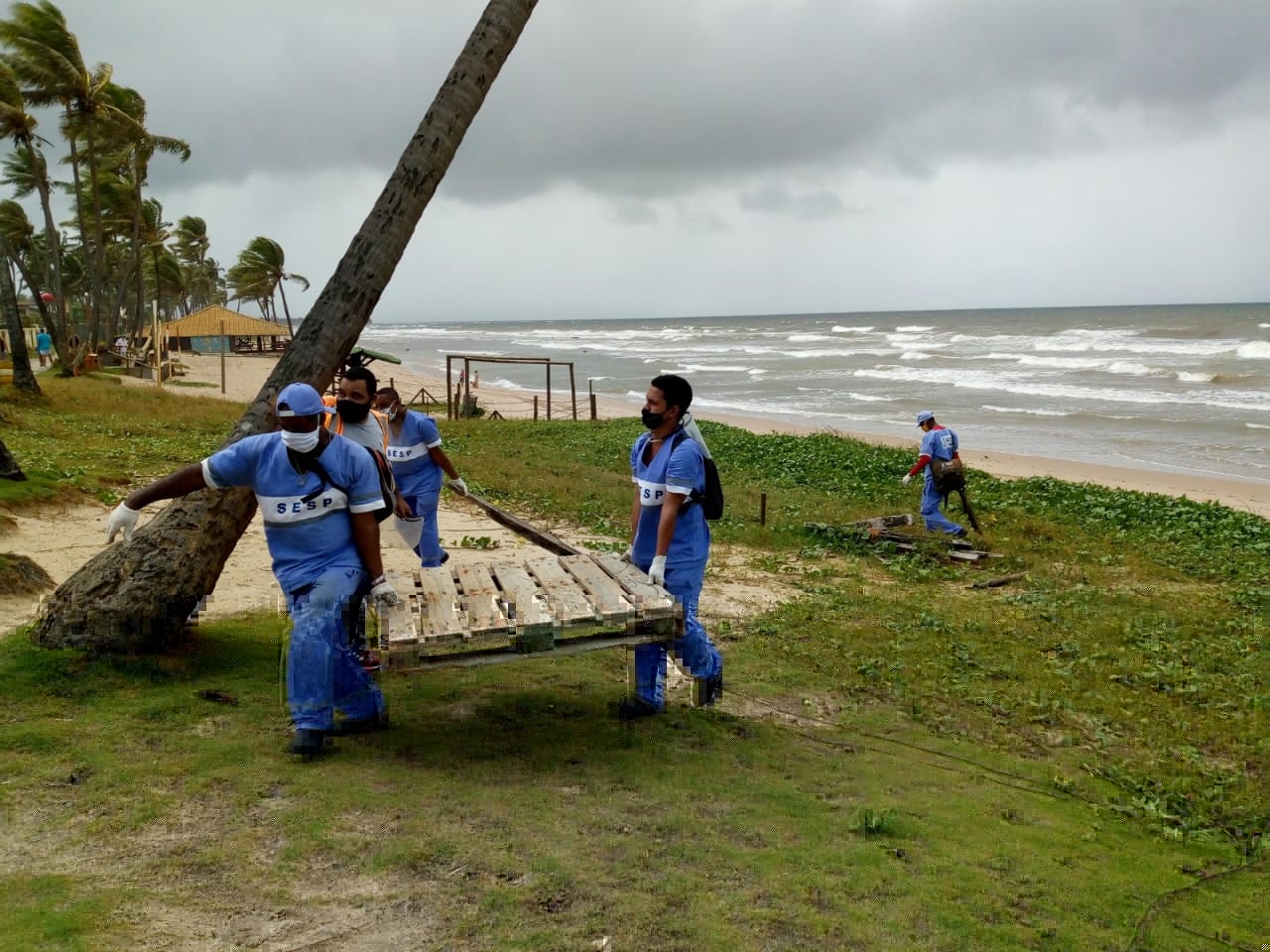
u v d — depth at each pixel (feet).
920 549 42.42
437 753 16.07
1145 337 257.75
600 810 14.35
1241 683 25.36
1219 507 56.49
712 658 19.30
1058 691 23.89
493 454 68.54
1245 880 14.85
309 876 11.85
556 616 15.76
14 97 105.19
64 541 29.71
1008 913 12.71
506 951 10.67
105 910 10.70
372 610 17.34
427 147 19.26
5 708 15.80
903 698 22.72
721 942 11.22
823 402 139.85
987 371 180.55
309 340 19.06
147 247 169.78
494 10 19.49
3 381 81.05
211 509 18.83
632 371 214.07
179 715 16.26
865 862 13.56
